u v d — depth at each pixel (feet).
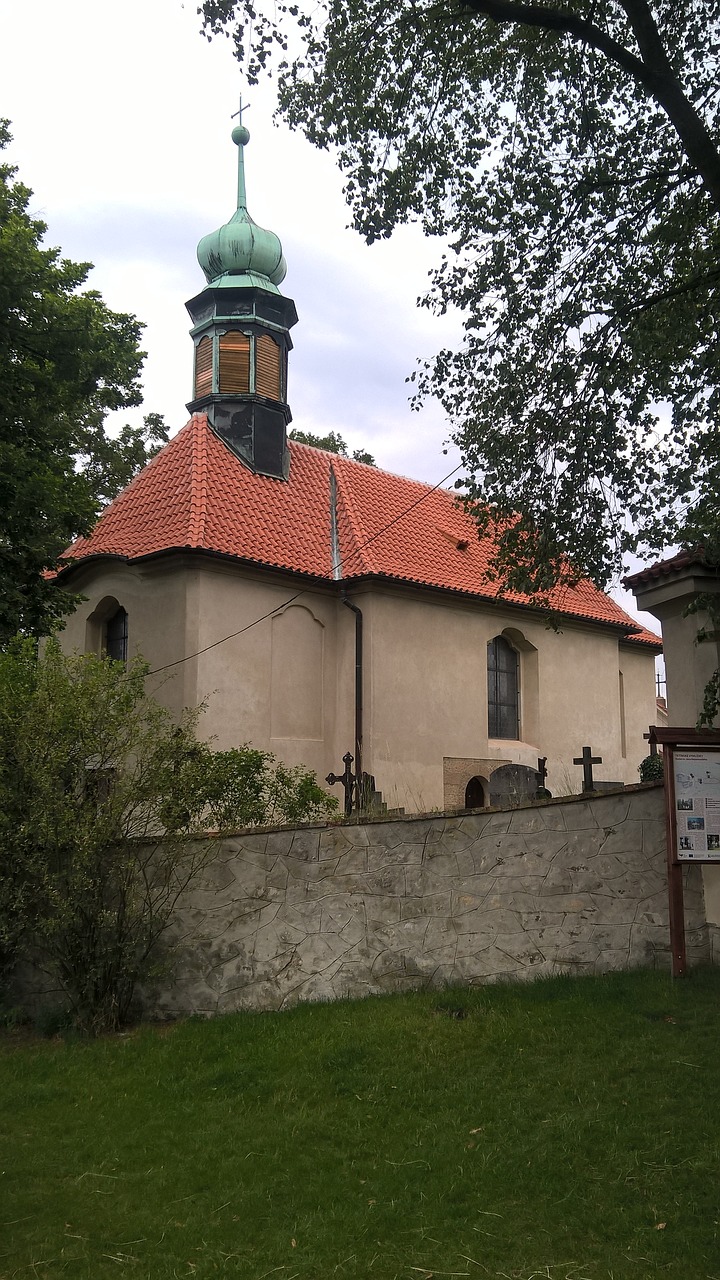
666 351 30.83
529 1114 19.60
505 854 28.58
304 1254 15.26
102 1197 17.33
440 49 31.45
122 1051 24.99
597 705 73.56
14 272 42.45
